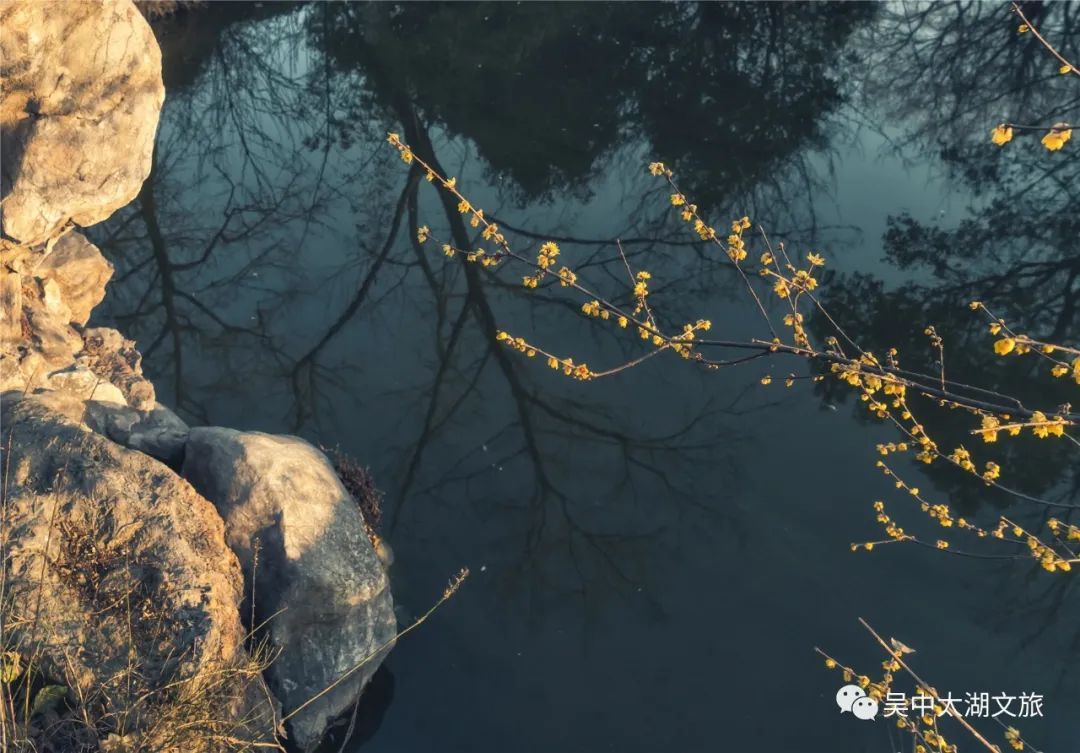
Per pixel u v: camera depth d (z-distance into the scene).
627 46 22.36
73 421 8.20
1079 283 15.07
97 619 6.93
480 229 16.69
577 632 10.19
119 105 9.13
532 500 11.89
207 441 9.01
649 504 11.84
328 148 19.25
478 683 9.51
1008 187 17.84
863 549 11.09
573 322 14.91
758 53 22.75
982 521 11.36
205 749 6.34
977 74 21.80
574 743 8.96
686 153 18.83
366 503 10.44
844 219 16.94
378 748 8.70
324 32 22.84
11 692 6.05
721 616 10.38
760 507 11.73
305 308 15.16
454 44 21.77
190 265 15.89
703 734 9.09
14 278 9.48
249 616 8.21
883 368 3.96
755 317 14.84
